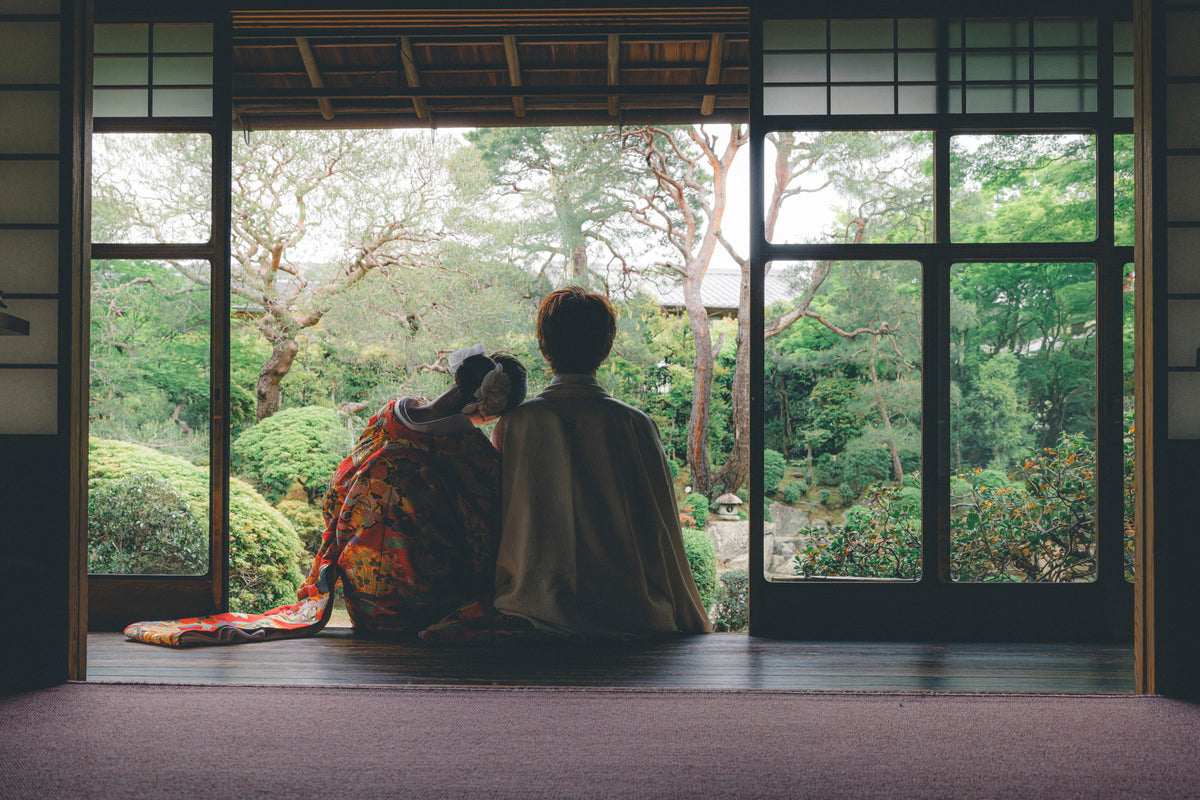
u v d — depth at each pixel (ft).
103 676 6.26
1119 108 9.68
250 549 17.34
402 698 5.44
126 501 9.68
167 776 4.04
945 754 4.44
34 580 6.11
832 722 5.00
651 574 7.94
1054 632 8.98
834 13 9.44
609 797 3.81
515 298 27.66
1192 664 5.93
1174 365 6.45
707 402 34.65
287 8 9.77
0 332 6.08
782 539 9.20
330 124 16.25
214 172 9.83
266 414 28.71
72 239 6.56
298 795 3.81
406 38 14.03
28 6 6.75
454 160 26.48
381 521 7.61
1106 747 4.58
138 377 9.89
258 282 27.25
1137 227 6.50
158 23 9.93
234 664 6.61
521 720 4.96
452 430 7.79
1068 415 9.30
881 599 9.01
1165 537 6.06
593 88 14.48
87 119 6.81
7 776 4.03
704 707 5.29
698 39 14.06
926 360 9.34
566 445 7.68
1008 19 9.55
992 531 9.20
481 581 7.86
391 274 27.04
